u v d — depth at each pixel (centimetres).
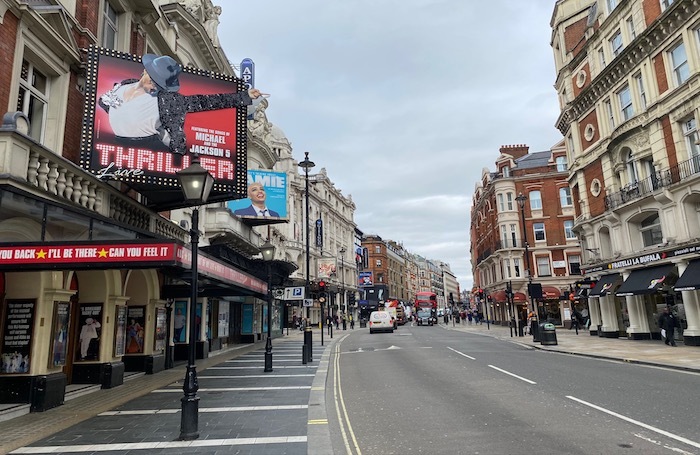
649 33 2069
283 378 1309
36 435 712
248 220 2744
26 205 810
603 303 2655
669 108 1989
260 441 656
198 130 1316
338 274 7006
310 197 5981
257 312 3028
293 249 5250
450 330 4175
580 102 2775
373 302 7712
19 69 921
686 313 1922
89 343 1177
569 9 3050
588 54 2708
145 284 1469
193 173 715
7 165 764
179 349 1875
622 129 2331
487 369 1366
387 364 1603
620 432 652
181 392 1095
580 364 1460
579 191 2883
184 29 1939
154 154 1208
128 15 1384
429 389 1070
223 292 1698
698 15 1820
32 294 934
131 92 1192
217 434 696
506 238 4606
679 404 828
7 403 886
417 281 14550
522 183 4669
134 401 994
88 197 1052
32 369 904
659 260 2053
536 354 1828
